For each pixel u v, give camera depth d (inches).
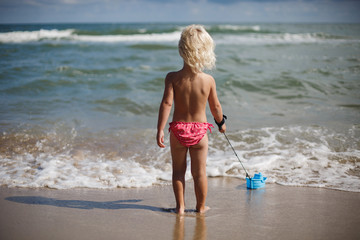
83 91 307.6
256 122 231.6
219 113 114.9
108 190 136.5
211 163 166.1
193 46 105.2
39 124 215.8
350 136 199.8
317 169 161.8
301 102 286.4
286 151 180.2
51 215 110.0
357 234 99.5
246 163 167.0
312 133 204.5
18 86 310.5
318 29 1327.5
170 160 172.4
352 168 161.9
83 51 525.3
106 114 248.7
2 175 145.3
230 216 112.4
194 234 98.5
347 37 904.3
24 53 478.9
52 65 404.8
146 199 128.1
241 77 351.6
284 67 426.3
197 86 108.0
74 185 139.3
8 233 96.2
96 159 169.8
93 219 107.9
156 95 300.7
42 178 143.6
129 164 165.0
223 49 587.5
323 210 117.6
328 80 353.4
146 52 541.3
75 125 219.9
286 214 114.2
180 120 109.3
